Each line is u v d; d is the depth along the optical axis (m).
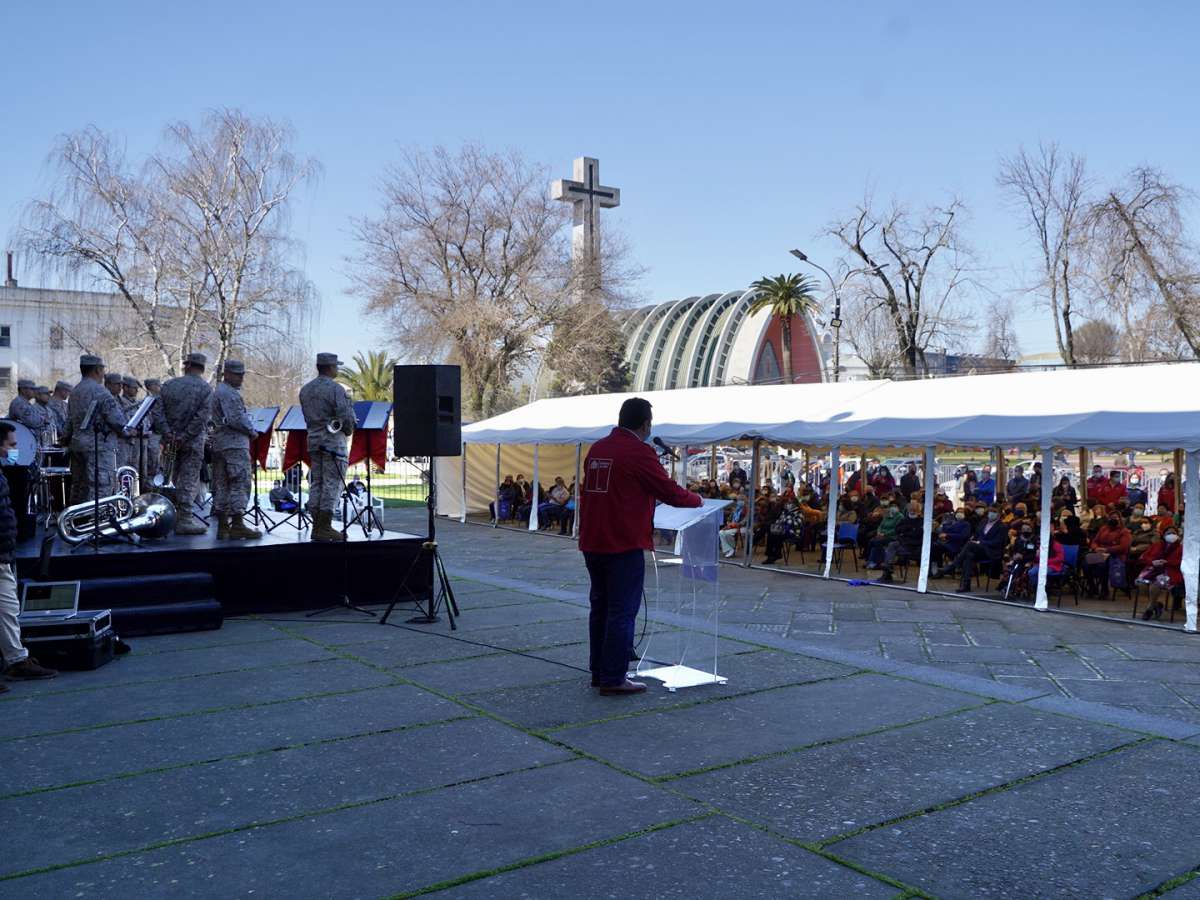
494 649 7.50
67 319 31.98
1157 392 12.73
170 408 9.66
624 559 6.00
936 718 5.64
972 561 12.65
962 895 3.38
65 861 3.64
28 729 5.35
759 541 17.34
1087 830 3.97
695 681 6.45
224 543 9.19
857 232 42.62
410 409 8.70
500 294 44.50
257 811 4.14
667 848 3.76
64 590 7.09
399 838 3.85
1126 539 11.98
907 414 14.75
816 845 3.80
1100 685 7.44
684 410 20.55
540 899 3.32
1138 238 29.09
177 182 29.84
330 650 7.44
